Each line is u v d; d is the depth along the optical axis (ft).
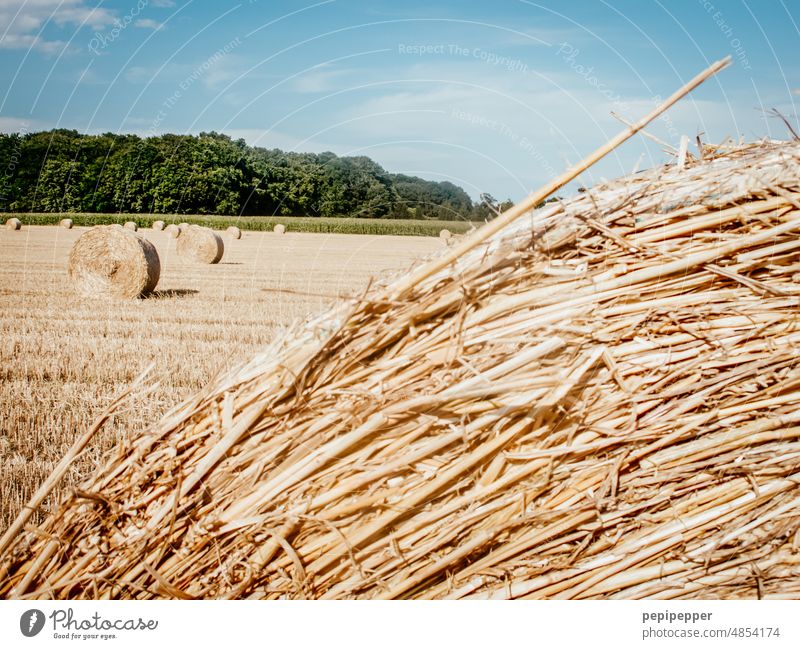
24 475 16.51
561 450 8.27
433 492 8.30
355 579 8.35
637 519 8.43
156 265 52.90
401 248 66.64
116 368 27.45
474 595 8.33
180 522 8.64
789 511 8.44
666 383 8.57
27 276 61.98
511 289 8.93
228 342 32.96
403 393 8.45
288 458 8.61
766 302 8.79
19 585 8.84
